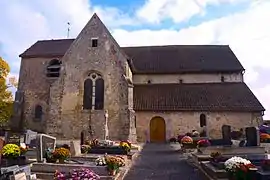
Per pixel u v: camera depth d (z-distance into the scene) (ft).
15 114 108.58
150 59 116.67
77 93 91.30
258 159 45.19
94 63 92.79
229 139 71.92
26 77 115.96
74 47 94.89
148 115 96.12
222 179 36.35
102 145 66.44
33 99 112.88
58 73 114.11
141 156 62.44
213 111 94.27
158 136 94.89
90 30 95.55
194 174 43.09
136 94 101.86
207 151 54.75
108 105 89.30
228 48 122.83
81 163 45.50
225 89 102.22
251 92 99.96
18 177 31.53
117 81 90.58
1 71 110.63
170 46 125.49
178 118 95.14
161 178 41.09
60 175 29.50
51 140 49.42
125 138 85.76
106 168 39.75
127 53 121.80
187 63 112.57
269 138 70.18
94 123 88.58
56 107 90.94
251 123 93.25
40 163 42.86
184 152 67.41
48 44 124.98
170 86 105.70
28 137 75.56
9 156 44.62
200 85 105.19
